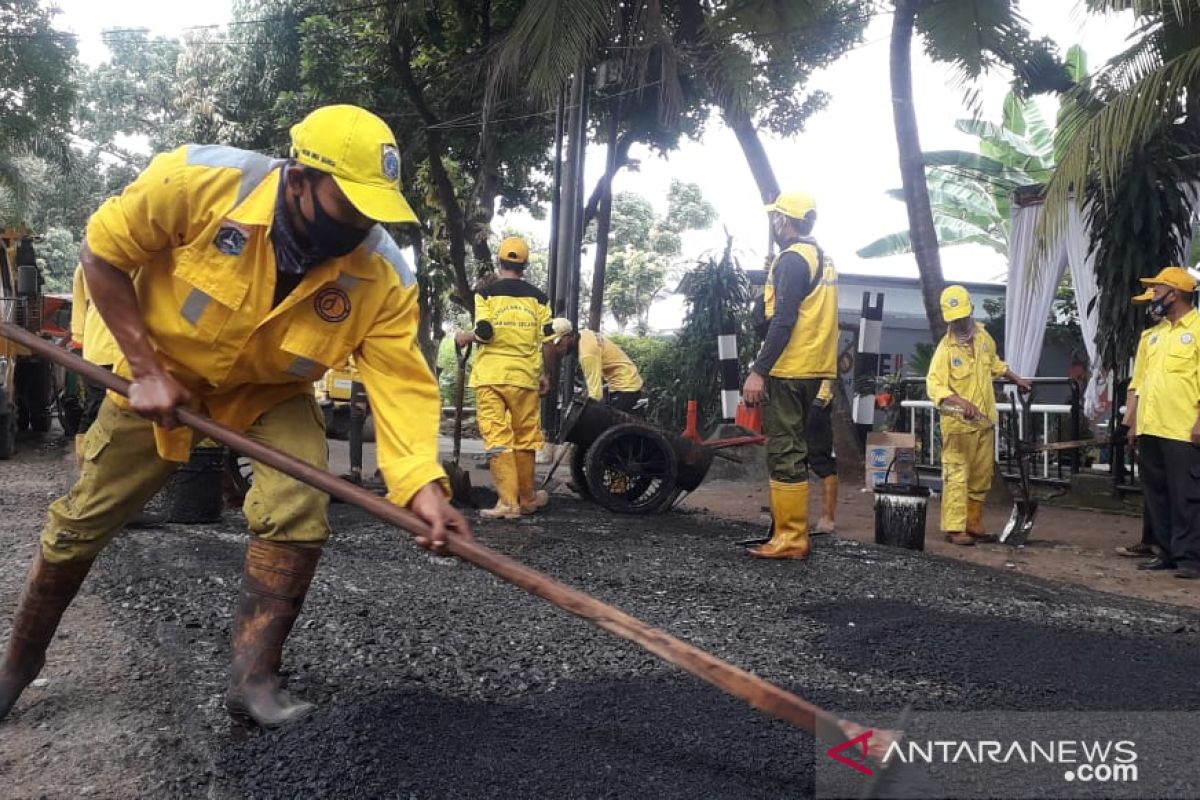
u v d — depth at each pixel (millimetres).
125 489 2906
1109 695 3428
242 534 6176
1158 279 6707
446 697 3223
